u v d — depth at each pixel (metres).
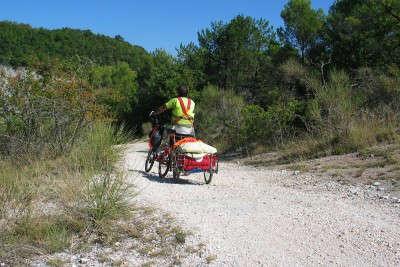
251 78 37.50
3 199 7.24
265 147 18.56
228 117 23.52
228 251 5.84
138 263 5.57
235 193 9.12
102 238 6.25
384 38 24.64
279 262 5.54
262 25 40.34
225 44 39.06
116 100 13.68
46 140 11.19
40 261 5.64
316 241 6.20
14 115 11.28
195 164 10.27
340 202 8.31
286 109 18.50
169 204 7.88
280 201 8.35
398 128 14.66
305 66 27.28
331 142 14.70
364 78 20.06
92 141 10.66
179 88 10.98
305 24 30.16
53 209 7.05
